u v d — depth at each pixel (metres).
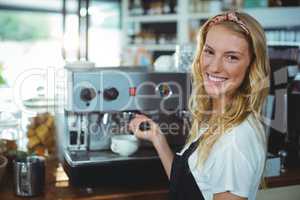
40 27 4.46
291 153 1.71
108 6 4.74
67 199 1.29
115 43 4.73
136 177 1.44
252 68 1.12
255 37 1.08
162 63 1.64
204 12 3.67
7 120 1.63
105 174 1.40
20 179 1.29
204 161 1.12
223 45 1.09
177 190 1.24
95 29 4.68
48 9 4.46
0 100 1.68
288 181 1.51
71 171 1.39
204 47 1.18
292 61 1.79
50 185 1.41
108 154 1.47
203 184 1.14
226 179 1.04
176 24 4.12
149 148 1.55
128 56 3.67
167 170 1.39
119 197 1.34
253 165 1.04
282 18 2.87
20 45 4.40
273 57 1.79
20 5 4.32
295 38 2.79
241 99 1.14
